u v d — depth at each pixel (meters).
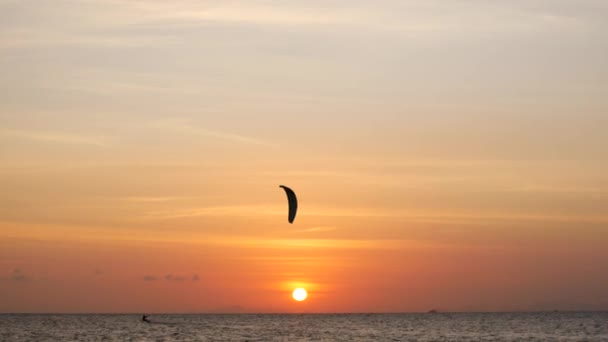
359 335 160.25
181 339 140.25
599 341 136.88
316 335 159.25
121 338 142.25
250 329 190.62
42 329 182.75
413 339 146.00
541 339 143.50
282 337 151.00
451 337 152.12
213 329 187.12
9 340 137.00
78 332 165.62
